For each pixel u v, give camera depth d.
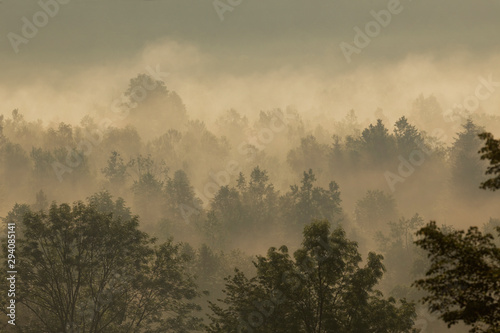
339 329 45.19
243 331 46.47
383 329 45.81
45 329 69.44
